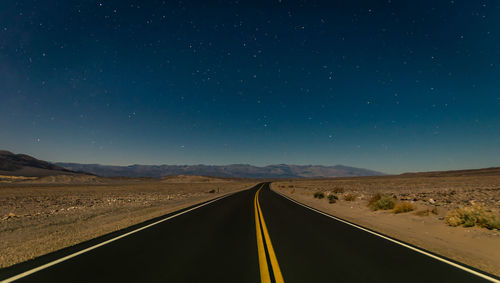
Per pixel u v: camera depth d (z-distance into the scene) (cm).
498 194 2267
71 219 1212
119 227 988
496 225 892
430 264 546
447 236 870
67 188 4841
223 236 822
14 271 482
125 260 557
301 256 598
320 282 436
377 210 1588
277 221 1152
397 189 3900
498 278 468
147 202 2236
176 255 600
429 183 5488
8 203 2186
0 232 905
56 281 433
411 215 1308
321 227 1001
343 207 1838
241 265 527
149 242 733
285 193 3859
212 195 3325
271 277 457
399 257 597
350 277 463
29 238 807
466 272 498
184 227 990
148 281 436
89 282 429
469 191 2784
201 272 482
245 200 2438
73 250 641
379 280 450
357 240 774
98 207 1794
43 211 1614
